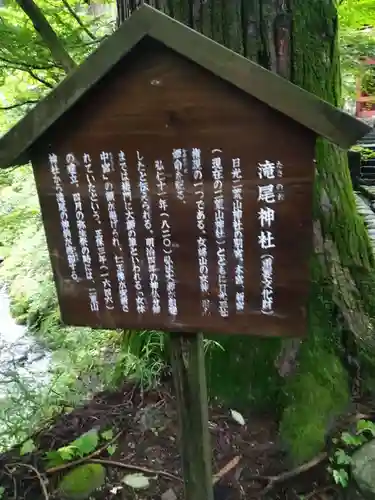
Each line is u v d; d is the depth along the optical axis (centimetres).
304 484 210
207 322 149
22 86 318
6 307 494
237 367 248
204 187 137
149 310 152
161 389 262
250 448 227
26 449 235
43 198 148
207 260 143
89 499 207
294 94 121
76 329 339
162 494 207
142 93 132
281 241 137
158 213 142
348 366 246
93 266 152
